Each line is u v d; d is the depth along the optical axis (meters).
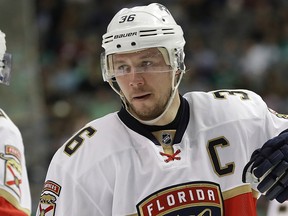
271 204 7.58
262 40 16.78
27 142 13.52
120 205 5.47
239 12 17.44
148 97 5.43
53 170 5.61
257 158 5.39
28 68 14.02
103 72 5.64
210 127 5.68
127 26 5.43
